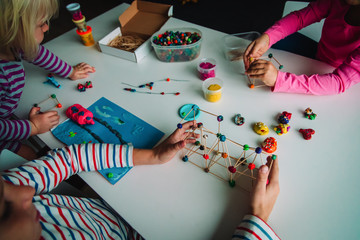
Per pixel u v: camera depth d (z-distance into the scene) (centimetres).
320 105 83
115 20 133
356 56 80
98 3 275
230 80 96
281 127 76
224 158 73
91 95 98
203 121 83
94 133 84
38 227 46
